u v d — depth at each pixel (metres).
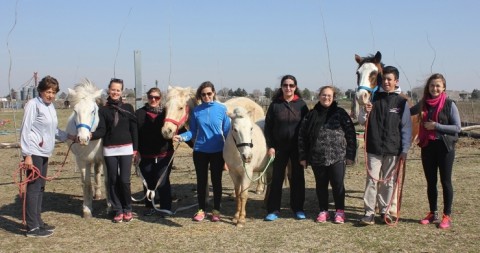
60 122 23.03
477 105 24.08
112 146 5.93
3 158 12.91
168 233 5.52
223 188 8.38
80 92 5.80
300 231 5.48
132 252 4.84
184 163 11.60
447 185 5.43
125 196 6.04
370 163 5.59
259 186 7.82
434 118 5.37
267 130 6.04
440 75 5.39
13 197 7.60
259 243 5.05
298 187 6.12
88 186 6.29
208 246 4.99
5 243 5.18
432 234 5.23
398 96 5.58
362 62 6.38
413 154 12.37
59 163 11.87
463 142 14.73
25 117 5.26
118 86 5.97
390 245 4.88
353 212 6.37
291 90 5.91
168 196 6.46
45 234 5.42
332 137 5.70
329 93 5.67
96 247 5.02
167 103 6.11
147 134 6.30
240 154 5.32
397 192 5.84
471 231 5.30
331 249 4.80
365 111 5.90
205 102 5.98
